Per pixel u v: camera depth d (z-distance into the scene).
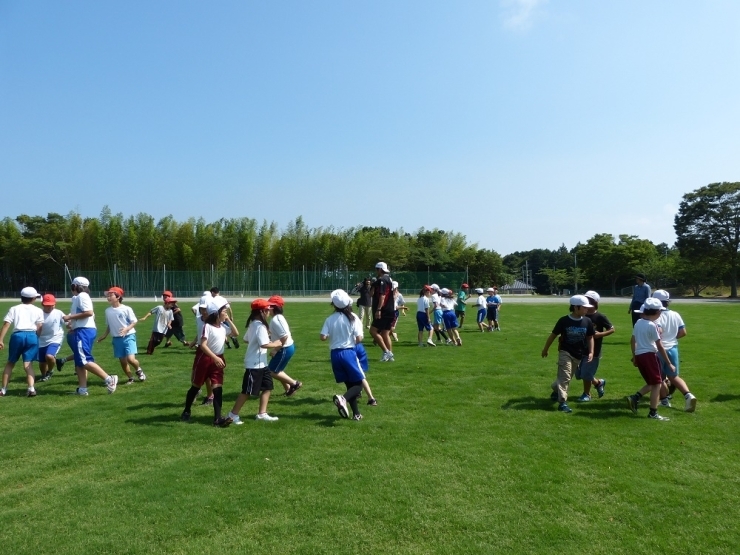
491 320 20.91
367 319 19.80
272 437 7.00
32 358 9.59
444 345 16.09
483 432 7.17
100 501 5.04
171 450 6.49
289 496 5.12
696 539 4.38
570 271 88.06
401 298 17.81
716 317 27.81
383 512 4.81
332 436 7.02
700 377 10.86
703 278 66.88
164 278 60.66
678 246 67.12
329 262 65.56
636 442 6.75
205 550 4.19
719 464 6.00
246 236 63.75
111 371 11.97
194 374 7.67
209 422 7.75
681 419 7.85
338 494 5.18
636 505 4.97
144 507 4.90
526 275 96.06
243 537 4.39
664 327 8.69
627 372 11.45
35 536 4.41
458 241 74.31
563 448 6.52
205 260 62.53
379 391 9.71
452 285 64.44
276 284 63.22
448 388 9.92
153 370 12.05
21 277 62.69
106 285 60.00
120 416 8.08
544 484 5.41
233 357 13.80
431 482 5.46
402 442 6.73
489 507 4.93
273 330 8.98
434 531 4.49
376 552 4.17
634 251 75.44
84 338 9.39
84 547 4.23
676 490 5.30
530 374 11.22
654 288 73.12
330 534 4.43
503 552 4.17
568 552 4.18
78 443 6.77
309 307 36.22
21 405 8.80
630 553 4.17
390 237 69.69
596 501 5.06
